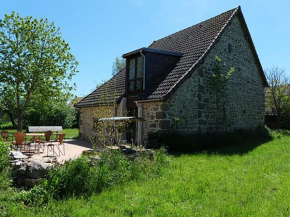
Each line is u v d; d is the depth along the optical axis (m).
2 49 15.80
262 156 9.46
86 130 16.73
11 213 4.08
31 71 16.11
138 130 12.12
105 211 4.33
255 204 4.61
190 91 12.30
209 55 13.45
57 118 29.23
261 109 18.08
